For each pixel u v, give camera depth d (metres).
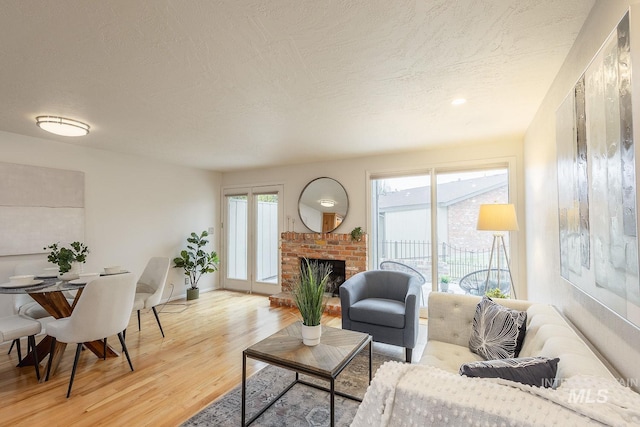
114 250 4.21
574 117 1.57
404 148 4.03
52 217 3.58
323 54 1.78
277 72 1.99
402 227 4.35
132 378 2.49
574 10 1.41
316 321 2.03
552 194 2.20
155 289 3.63
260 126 3.12
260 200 5.57
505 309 2.01
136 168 4.52
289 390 2.32
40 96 2.33
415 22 1.50
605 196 1.20
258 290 5.55
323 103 2.52
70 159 3.78
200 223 5.53
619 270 1.09
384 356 2.96
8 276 3.24
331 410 1.67
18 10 1.38
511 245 3.65
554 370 1.16
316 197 4.94
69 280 2.82
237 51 1.75
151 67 1.92
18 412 2.02
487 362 1.23
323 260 4.83
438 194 4.11
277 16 1.44
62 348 2.60
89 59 1.82
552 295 2.23
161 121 2.95
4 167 3.23
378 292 3.47
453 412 0.97
